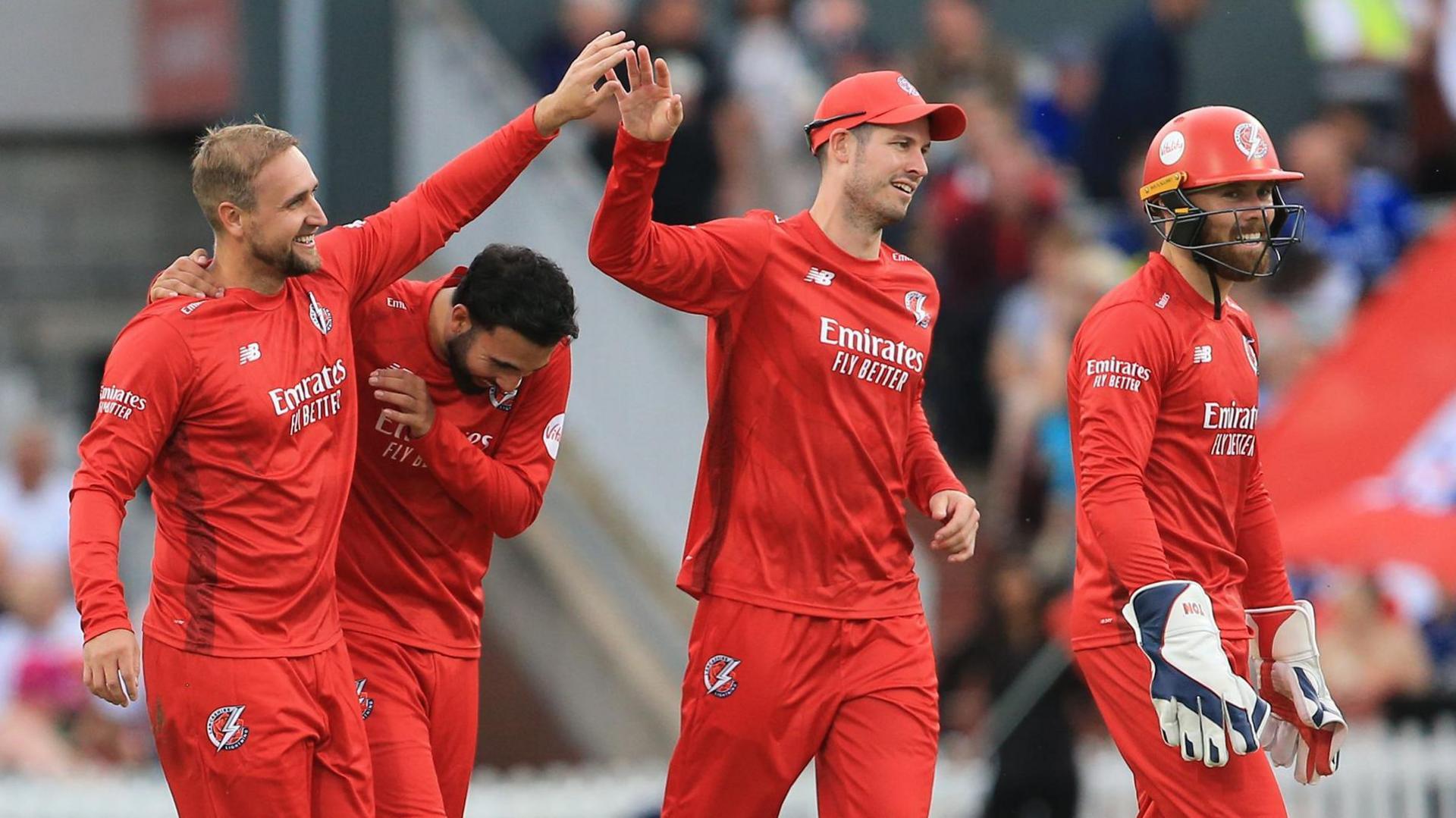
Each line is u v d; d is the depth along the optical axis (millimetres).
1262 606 20766
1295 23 51562
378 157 35406
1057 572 37406
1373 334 33656
